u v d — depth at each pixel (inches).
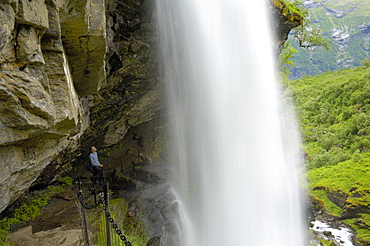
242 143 779.4
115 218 426.3
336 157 1222.3
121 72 448.5
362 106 1509.6
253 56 707.4
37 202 426.9
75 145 518.9
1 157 167.3
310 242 766.5
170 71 525.7
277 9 659.4
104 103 498.0
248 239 745.0
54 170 498.9
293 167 1209.4
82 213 257.3
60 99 186.2
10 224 351.3
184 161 736.3
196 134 734.5
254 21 680.4
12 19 129.3
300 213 916.6
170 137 754.2
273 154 876.0
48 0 163.8
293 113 1691.7
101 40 226.1
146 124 758.5
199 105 668.7
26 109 155.6
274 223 810.8
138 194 564.7
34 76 161.6
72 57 230.4
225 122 717.3
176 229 524.1
